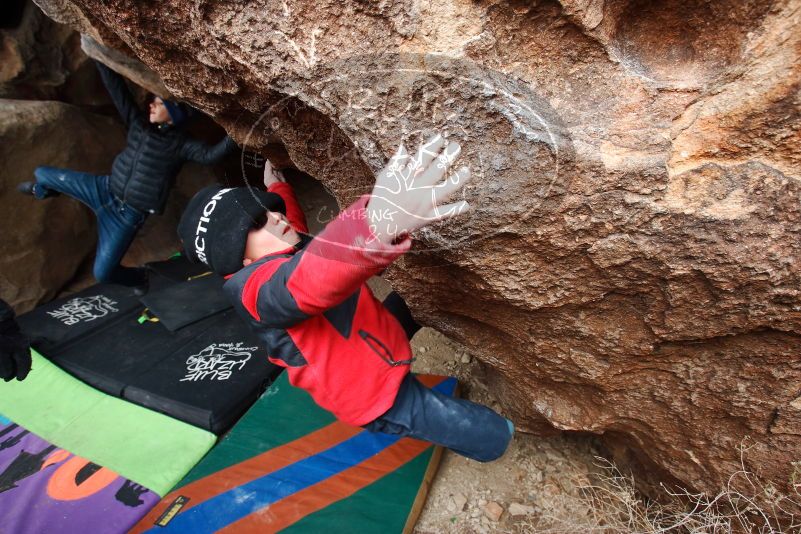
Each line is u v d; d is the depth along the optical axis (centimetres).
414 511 140
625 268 77
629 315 87
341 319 94
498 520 140
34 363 206
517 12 62
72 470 162
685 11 63
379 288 249
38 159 233
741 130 63
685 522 118
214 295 247
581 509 140
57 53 241
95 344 219
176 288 253
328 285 71
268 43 69
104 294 255
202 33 74
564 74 67
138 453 167
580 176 69
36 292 252
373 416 97
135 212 204
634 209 69
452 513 143
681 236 70
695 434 102
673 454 112
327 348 92
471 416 107
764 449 94
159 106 179
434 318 115
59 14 138
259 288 83
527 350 107
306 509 140
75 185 199
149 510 147
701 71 65
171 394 188
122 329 229
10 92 237
